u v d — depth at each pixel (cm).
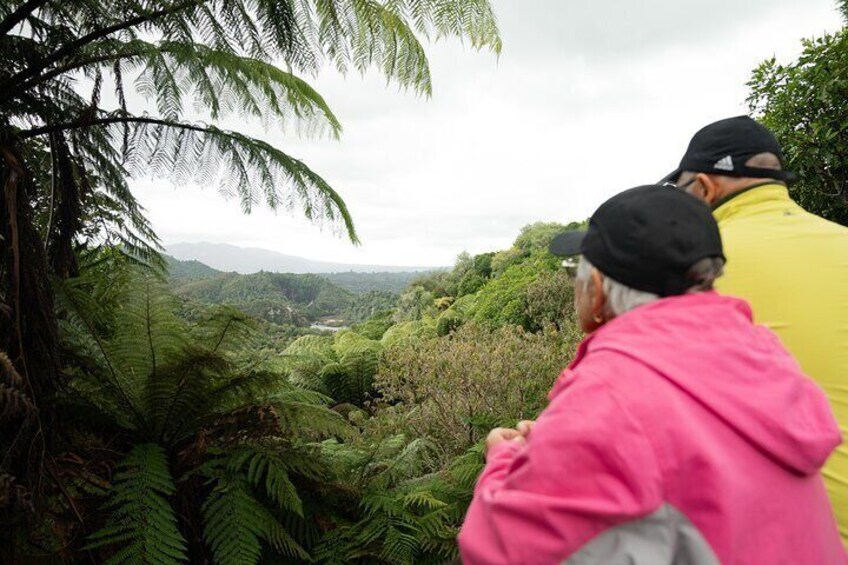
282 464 210
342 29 189
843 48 288
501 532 62
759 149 98
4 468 143
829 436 61
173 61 219
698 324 65
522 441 82
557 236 100
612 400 60
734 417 58
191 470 205
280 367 266
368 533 216
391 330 1589
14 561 151
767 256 92
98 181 248
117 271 265
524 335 517
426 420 423
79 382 201
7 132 168
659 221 68
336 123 295
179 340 208
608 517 56
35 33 191
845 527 82
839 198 305
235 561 177
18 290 148
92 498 186
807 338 86
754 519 57
